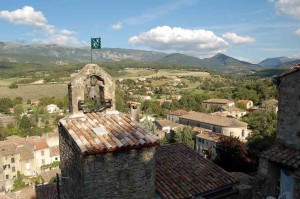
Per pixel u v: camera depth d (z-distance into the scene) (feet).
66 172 34.53
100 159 27.55
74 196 31.09
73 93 33.94
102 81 35.53
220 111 335.47
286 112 42.47
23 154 225.35
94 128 31.76
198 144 215.10
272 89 378.12
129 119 34.91
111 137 29.86
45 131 312.71
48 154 237.66
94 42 36.29
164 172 38.04
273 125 135.44
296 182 31.24
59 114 380.37
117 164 28.25
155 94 527.81
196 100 408.67
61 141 36.27
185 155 43.42
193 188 35.53
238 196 37.01
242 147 89.15
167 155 42.78
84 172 27.04
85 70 34.27
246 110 349.61
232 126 236.02
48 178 177.78
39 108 402.52
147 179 29.68
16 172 216.74
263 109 296.71
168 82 650.02
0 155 197.47
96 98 35.12
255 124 154.71
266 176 42.45
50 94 488.44
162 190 34.35
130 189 28.99
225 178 38.50
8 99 431.84
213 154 138.51
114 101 35.88
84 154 26.43
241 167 86.17
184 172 38.65
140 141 28.96
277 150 42.52
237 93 424.46
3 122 343.87
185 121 287.28
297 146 41.19
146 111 360.28
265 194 41.88
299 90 40.52
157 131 211.00
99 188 27.71
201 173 38.99
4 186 178.50
